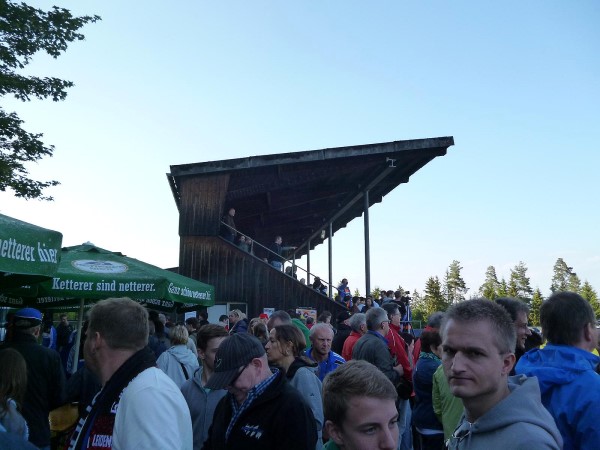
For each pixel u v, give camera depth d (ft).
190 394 13.46
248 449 8.77
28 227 13.91
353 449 6.36
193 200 57.67
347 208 82.94
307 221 94.94
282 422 8.81
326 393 6.68
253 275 57.82
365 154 57.47
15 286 17.24
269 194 66.80
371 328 20.10
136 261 26.94
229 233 58.90
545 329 9.20
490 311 6.49
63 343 47.93
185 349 17.49
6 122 49.96
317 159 57.06
